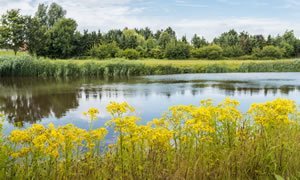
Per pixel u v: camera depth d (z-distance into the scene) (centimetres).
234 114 433
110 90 2142
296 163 397
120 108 381
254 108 445
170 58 7081
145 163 367
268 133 418
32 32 5338
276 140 404
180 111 439
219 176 376
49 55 6512
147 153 392
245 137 426
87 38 7000
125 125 372
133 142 373
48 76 3581
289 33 8106
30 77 3459
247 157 400
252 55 7369
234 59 7269
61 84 2605
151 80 3002
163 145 384
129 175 358
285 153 400
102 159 400
